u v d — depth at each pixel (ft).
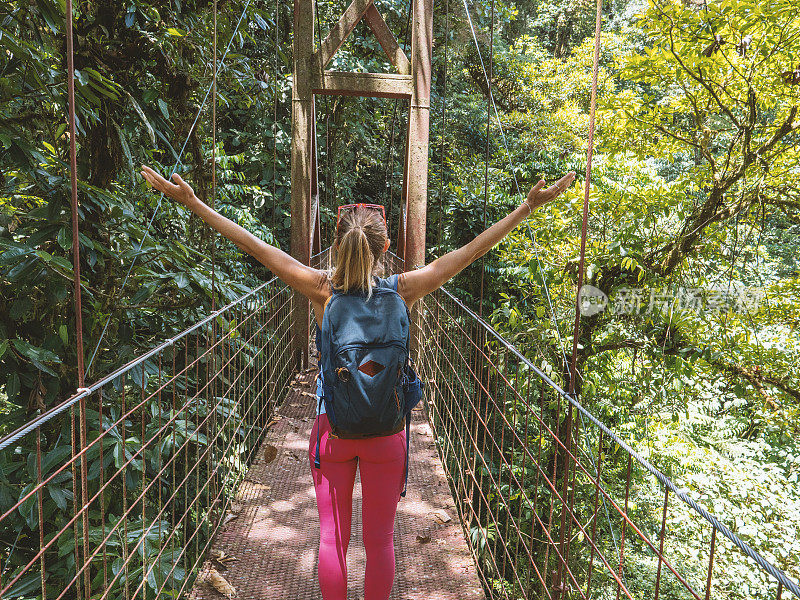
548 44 65.67
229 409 9.07
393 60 16.08
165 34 9.55
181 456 10.90
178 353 10.14
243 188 18.17
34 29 7.66
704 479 19.39
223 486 8.38
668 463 20.53
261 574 7.04
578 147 40.81
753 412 22.75
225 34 12.38
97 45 8.94
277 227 25.16
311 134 16.20
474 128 40.45
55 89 7.59
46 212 7.25
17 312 6.94
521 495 6.10
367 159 39.47
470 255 5.13
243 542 7.71
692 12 17.20
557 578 5.12
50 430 7.79
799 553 17.60
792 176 18.88
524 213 5.10
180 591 6.31
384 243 5.05
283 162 25.17
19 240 8.07
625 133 21.99
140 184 10.64
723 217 18.63
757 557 2.71
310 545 7.68
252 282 16.79
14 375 7.28
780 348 19.74
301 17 15.87
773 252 29.73
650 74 20.06
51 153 8.52
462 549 7.67
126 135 9.41
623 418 21.93
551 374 18.90
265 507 8.65
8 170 7.80
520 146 41.24
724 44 18.39
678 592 18.34
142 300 8.56
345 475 5.12
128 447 7.48
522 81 48.24
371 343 4.68
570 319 20.26
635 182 22.93
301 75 15.97
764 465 20.54
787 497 19.30
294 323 15.87
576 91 47.57
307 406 13.39
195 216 12.10
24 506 6.44
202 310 10.22
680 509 19.24
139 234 8.87
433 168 34.60
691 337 19.27
